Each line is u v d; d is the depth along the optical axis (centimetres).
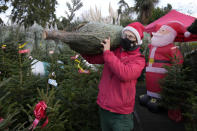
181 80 308
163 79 327
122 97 160
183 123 313
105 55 150
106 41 151
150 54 391
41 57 368
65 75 303
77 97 227
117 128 164
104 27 154
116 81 163
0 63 269
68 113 213
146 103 400
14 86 190
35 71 304
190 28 338
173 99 305
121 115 165
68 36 143
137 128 291
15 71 208
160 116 349
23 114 186
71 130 205
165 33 363
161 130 289
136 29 153
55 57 266
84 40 147
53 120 170
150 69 380
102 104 170
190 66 338
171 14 704
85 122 220
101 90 176
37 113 129
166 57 362
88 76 303
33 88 213
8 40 438
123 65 149
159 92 348
